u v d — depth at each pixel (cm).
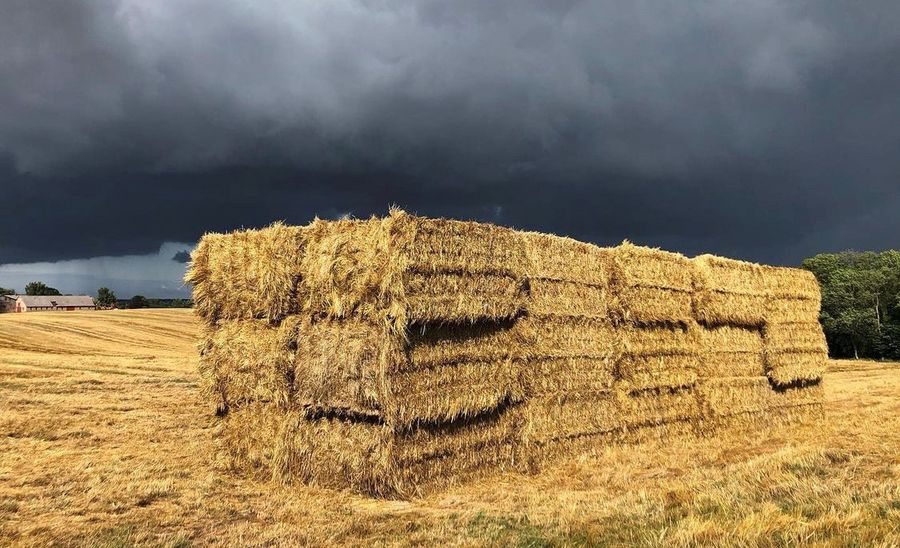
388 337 923
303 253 1057
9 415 1491
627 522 676
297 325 1058
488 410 1045
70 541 698
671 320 1406
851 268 7144
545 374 1158
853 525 570
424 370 956
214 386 1159
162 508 845
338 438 995
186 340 5375
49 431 1356
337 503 907
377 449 942
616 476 1034
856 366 4194
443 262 970
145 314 6975
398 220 924
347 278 984
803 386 1745
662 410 1384
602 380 1265
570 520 718
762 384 1627
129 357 3475
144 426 1470
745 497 725
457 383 998
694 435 1443
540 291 1153
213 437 1159
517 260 1105
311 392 1025
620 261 1321
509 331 1098
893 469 851
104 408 1683
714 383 1502
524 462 1105
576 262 1238
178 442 1323
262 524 788
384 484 931
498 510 837
